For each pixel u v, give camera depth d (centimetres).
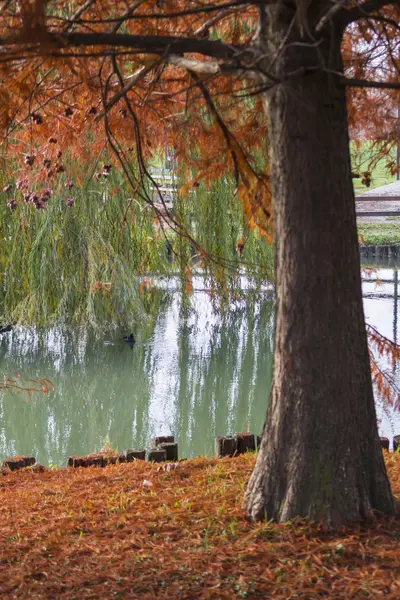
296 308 394
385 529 394
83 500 486
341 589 341
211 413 1207
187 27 459
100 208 1411
